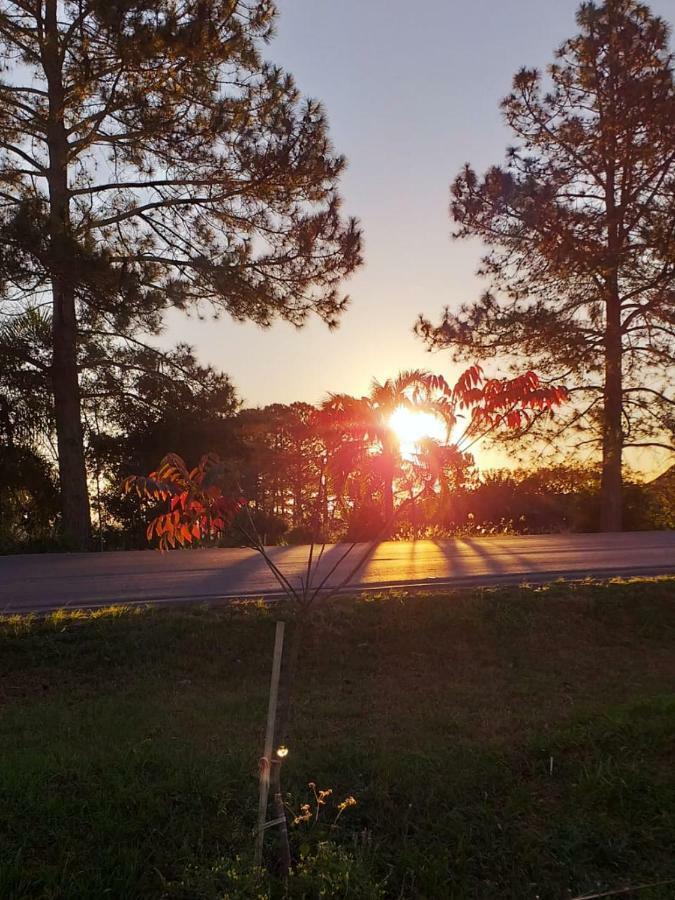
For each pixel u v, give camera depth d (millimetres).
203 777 4992
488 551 16734
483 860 4391
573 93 25516
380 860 4301
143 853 4246
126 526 24594
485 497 24984
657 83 24391
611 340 25469
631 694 7566
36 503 22953
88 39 18016
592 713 6344
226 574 12836
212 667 8148
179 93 18656
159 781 4965
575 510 26453
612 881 4250
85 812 4578
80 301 20266
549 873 4309
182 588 11414
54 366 20844
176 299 18922
